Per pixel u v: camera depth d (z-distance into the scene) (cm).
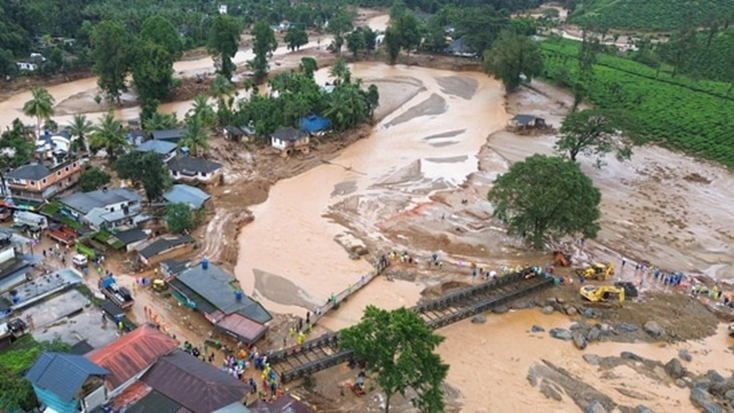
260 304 7656
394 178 12019
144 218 9100
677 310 7900
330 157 13000
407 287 8269
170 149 11681
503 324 7550
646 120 15525
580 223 8425
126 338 5859
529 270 8419
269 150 12838
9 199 9325
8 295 6938
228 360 6353
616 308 7838
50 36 19125
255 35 18775
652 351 7112
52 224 8950
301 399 5984
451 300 7756
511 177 8788
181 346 6612
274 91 16200
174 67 19712
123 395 5378
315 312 7519
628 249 9550
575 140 12375
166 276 7906
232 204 10338
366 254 9069
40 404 5259
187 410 5172
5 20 18062
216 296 7269
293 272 8544
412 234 9700
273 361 6462
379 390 6228
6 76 16825
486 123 15850
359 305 7819
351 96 14238
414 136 14700
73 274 7469
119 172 9556
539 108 17238
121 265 8200
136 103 16288
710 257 9488
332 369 6512
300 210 10462
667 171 12950
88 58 18400
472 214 10431
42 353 5459
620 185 12131
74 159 10175
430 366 5491
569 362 6856
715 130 14600
